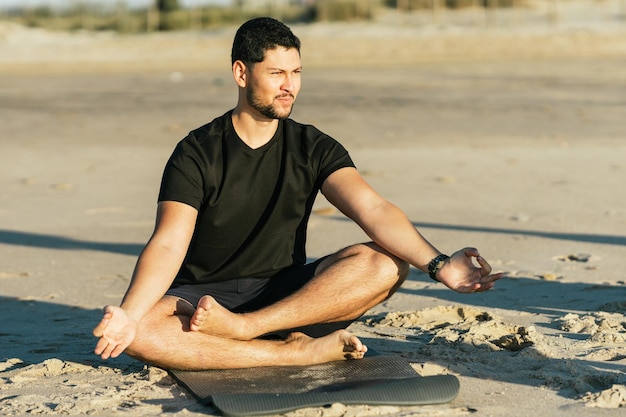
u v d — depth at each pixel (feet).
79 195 34.22
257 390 13.34
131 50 139.13
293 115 58.65
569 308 18.93
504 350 15.89
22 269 23.85
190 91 77.87
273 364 14.43
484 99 66.85
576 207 30.37
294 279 15.03
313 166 14.83
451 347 16.02
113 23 209.46
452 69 97.55
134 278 13.74
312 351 14.43
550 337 16.61
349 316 14.89
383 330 17.54
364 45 134.41
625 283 20.92
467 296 20.12
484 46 129.70
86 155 44.27
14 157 43.86
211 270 15.02
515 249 24.70
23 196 34.19
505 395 13.46
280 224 14.93
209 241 14.76
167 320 14.11
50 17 225.35
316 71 98.89
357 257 14.70
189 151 14.42
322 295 14.49
